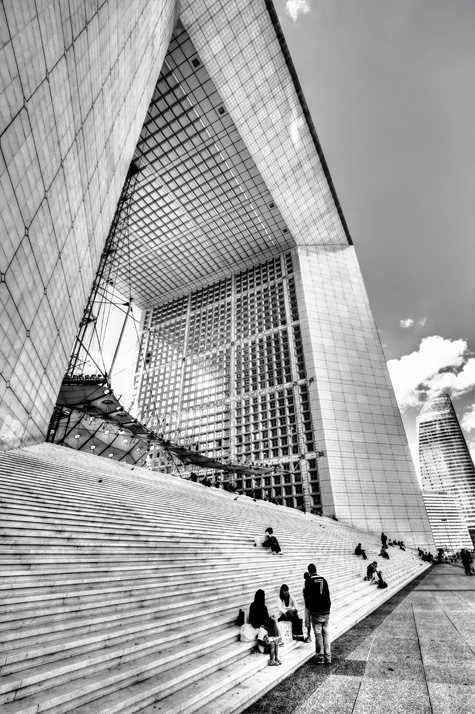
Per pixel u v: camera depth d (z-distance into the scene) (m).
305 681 5.04
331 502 42.59
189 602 6.76
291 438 48.78
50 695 3.61
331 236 64.94
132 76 17.59
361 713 4.00
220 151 51.28
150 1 18.11
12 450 11.91
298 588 10.72
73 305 15.47
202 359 64.88
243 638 6.18
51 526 7.18
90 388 24.64
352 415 49.16
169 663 4.87
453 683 4.70
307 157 52.78
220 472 50.97
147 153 52.53
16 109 7.36
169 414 61.84
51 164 9.84
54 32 8.41
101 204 16.66
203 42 41.91
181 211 59.75
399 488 45.41
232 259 68.50
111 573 6.68
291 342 55.50
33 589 5.30
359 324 57.75
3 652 3.90
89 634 4.79
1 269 8.44
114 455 37.16
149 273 72.25
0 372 9.82
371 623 8.45
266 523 17.38
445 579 18.39
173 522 11.05
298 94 46.56
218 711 4.10
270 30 41.09
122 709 3.80
